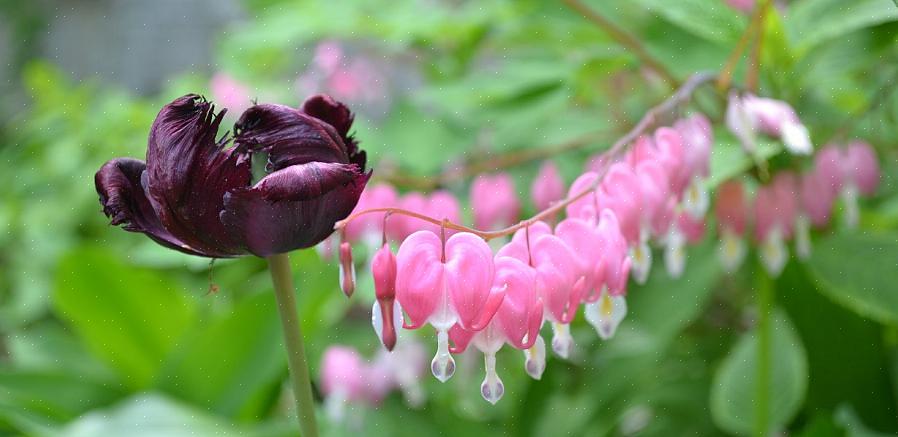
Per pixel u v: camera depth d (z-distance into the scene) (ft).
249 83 3.39
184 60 7.46
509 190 2.27
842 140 2.04
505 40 2.81
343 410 2.59
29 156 4.78
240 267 3.34
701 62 2.30
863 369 2.46
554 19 2.58
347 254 1.41
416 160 2.43
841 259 2.07
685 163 1.68
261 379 2.59
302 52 3.63
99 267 2.92
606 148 2.52
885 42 2.10
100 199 1.42
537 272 1.43
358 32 2.79
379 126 2.68
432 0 3.00
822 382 2.49
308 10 2.77
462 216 2.31
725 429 2.53
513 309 1.40
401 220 2.07
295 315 1.42
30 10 7.84
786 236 2.02
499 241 2.28
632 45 2.15
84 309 2.93
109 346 2.96
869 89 2.47
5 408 2.47
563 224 1.49
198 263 2.47
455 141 2.51
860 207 2.51
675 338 2.87
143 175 1.41
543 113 2.43
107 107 4.42
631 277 2.51
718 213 2.02
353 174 1.35
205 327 2.76
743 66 2.14
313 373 2.95
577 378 2.85
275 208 1.34
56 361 3.29
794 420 2.66
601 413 2.71
